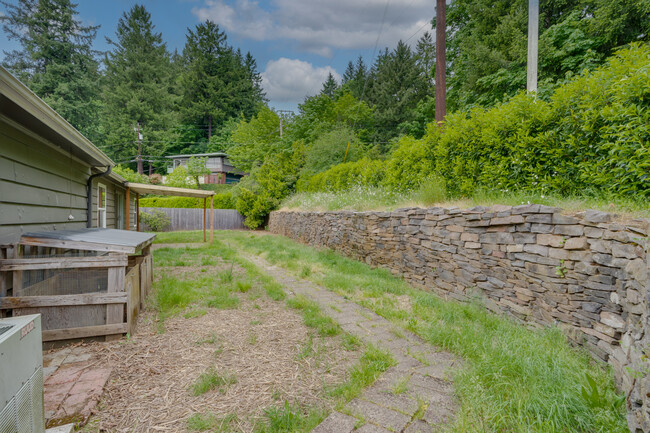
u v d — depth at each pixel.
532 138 4.02
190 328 3.42
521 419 1.73
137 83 30.70
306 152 17.95
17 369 1.21
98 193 7.48
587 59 8.57
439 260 4.77
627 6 8.20
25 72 23.86
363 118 24.06
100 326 3.07
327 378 2.44
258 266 7.10
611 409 1.78
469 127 5.28
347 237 7.84
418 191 6.29
